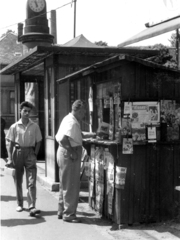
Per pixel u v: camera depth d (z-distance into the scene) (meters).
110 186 5.41
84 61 7.95
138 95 5.23
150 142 5.24
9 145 6.12
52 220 5.75
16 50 22.11
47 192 7.64
